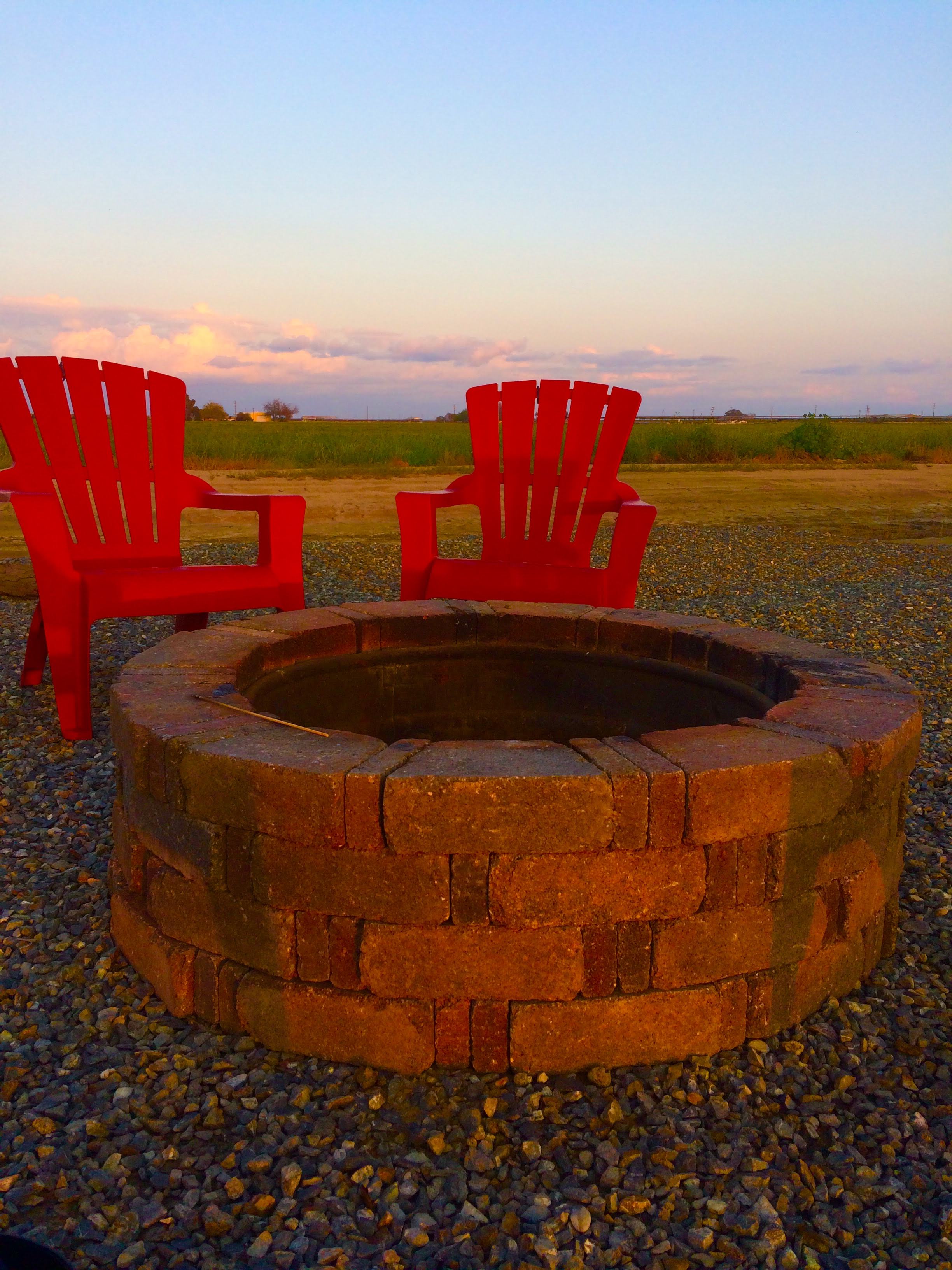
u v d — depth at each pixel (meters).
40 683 4.07
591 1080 1.68
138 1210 1.41
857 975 1.98
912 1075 1.75
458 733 2.80
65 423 3.58
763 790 1.64
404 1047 1.68
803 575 7.47
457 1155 1.52
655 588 6.84
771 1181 1.49
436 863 1.59
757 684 2.39
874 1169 1.52
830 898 1.83
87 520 3.67
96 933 2.19
